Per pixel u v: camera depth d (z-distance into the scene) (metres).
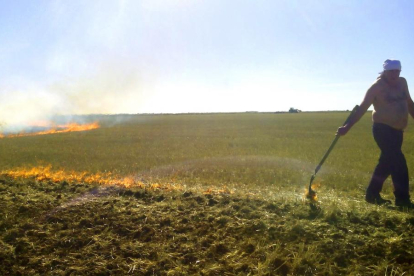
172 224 5.65
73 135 33.62
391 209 6.07
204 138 27.80
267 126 46.97
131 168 12.66
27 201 6.77
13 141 27.03
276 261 4.62
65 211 6.21
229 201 6.51
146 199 6.82
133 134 33.72
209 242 5.14
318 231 5.23
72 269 4.66
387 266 4.44
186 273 4.51
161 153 17.83
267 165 13.19
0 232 5.57
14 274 4.61
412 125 43.22
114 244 5.20
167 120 74.69
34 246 5.18
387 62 6.35
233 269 4.55
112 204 6.50
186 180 9.98
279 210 6.02
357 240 4.97
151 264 4.70
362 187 9.14
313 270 4.46
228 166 12.92
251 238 5.14
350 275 4.35
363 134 30.44
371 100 6.46
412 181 9.46
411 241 4.88
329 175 10.77
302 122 58.12
